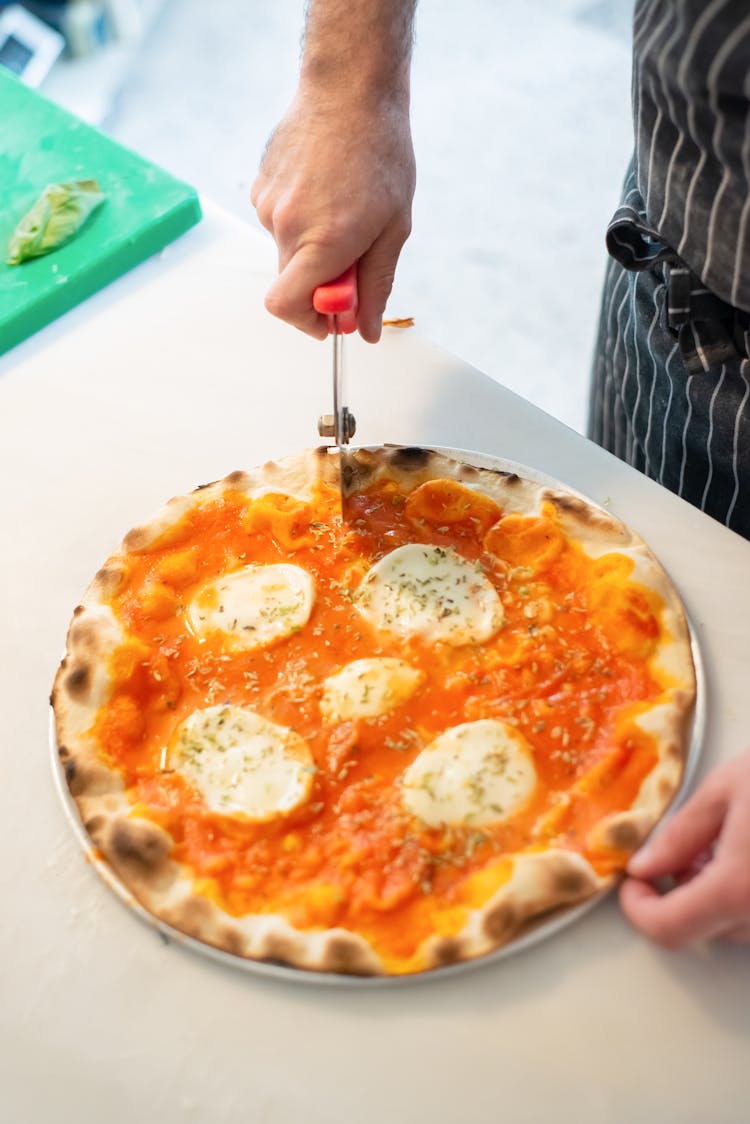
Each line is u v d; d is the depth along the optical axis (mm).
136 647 1058
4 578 1199
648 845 864
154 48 4152
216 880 902
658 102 1026
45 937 901
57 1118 808
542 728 987
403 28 1185
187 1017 850
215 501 1200
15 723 1061
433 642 1063
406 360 1393
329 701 1023
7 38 3217
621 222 1126
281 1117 798
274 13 4293
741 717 1001
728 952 861
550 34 4145
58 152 1736
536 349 3174
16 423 1383
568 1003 840
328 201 1120
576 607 1082
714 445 1234
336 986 851
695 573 1119
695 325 1147
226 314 1512
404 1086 807
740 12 894
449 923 863
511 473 1195
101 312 1534
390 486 1197
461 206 3572
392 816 936
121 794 967
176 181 1664
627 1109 791
